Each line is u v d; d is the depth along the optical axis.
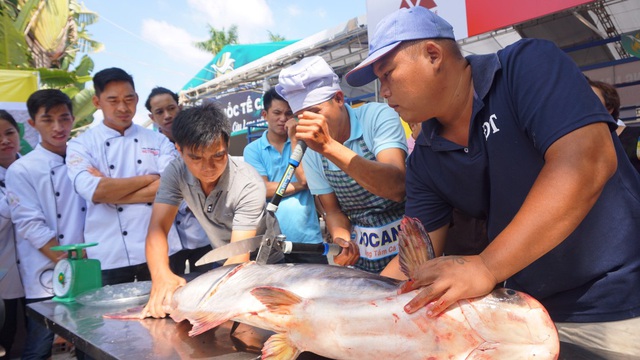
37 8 11.33
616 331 1.38
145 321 1.86
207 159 2.07
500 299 1.14
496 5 3.69
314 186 2.51
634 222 1.42
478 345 1.13
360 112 2.37
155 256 2.16
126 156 3.24
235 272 1.73
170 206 2.34
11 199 3.22
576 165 1.10
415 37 1.34
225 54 10.62
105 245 3.07
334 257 1.97
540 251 1.10
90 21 14.20
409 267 1.33
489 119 1.40
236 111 10.30
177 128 2.09
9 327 3.61
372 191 2.05
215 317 1.64
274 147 3.58
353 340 1.29
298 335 1.38
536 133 1.22
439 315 1.17
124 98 3.21
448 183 1.61
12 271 3.53
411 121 1.46
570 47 5.35
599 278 1.40
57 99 3.35
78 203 3.35
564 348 1.29
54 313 2.04
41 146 3.40
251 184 2.33
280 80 2.26
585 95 1.18
